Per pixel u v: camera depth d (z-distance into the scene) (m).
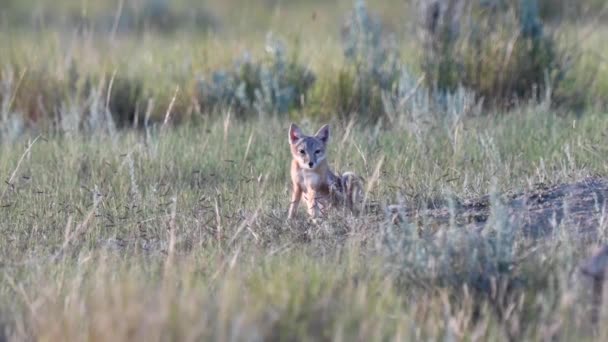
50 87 19.25
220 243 11.73
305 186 12.91
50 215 13.21
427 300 9.77
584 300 9.54
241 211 12.91
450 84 18.89
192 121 18.55
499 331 9.31
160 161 15.29
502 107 18.56
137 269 10.41
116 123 18.84
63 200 13.95
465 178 13.30
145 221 12.76
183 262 10.62
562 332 9.12
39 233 12.66
